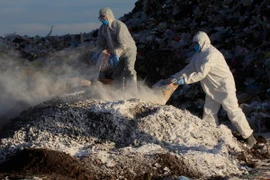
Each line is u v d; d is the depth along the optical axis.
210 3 21.62
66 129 9.40
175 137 9.42
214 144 9.67
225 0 21.12
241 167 9.23
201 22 20.25
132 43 12.45
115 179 8.05
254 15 18.88
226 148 9.60
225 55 17.12
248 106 13.60
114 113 9.62
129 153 8.56
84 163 8.20
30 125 9.53
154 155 8.56
